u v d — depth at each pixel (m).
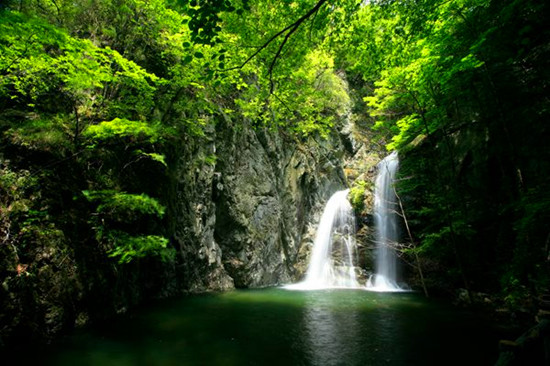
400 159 20.73
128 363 6.68
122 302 10.79
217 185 16.45
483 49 9.87
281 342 8.27
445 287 15.78
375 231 20.72
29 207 7.86
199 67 11.30
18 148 8.30
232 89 17.44
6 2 9.09
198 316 10.65
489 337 8.83
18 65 7.50
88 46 7.39
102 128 8.50
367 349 7.86
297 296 14.88
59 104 10.45
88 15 12.05
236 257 17.16
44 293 7.61
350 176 26.92
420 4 8.88
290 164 21.98
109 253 9.68
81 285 8.62
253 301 13.45
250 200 18.19
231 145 17.61
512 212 13.55
